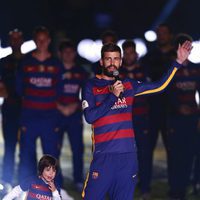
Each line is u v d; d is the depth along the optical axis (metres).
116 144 18.28
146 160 26.70
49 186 19.94
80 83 28.55
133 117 26.45
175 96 26.19
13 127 28.23
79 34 74.12
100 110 17.88
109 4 77.31
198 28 72.06
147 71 27.12
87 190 18.56
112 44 18.48
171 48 27.41
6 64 27.73
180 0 74.25
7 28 70.50
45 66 25.64
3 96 27.77
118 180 18.42
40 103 25.53
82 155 28.89
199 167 27.78
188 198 27.23
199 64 26.47
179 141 26.39
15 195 20.06
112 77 18.58
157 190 28.62
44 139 25.72
